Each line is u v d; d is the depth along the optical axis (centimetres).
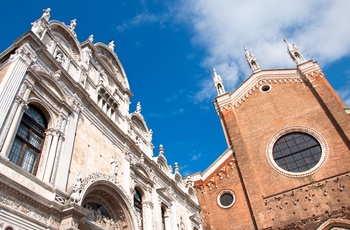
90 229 1502
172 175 3344
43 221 1227
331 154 3169
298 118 3634
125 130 2539
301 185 3130
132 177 2270
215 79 4816
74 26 2395
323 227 2778
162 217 2639
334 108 3381
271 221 3036
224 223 3394
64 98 1792
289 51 4409
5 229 1038
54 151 1512
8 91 1327
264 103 4012
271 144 3609
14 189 1130
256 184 3322
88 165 1775
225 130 4231
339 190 2916
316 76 3791
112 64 2947
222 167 3825
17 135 1376
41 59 1719
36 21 1867
